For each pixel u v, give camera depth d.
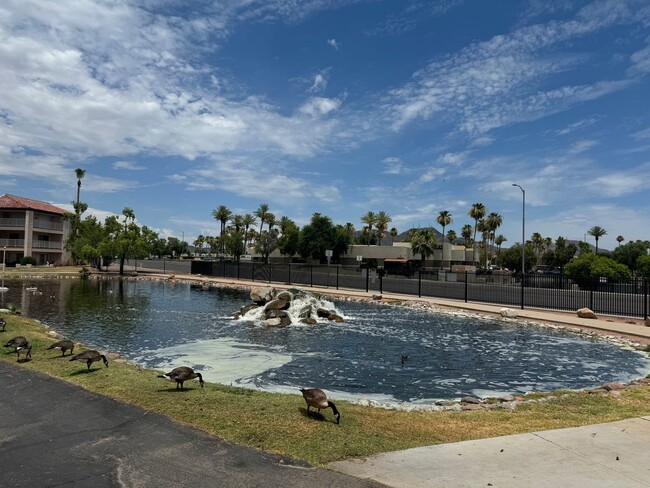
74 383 8.51
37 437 5.86
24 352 11.71
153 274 60.88
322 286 42.97
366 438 6.16
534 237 116.19
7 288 36.62
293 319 22.88
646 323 19.94
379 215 97.75
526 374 12.74
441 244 81.19
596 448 5.91
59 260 71.62
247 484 4.64
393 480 4.82
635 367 13.52
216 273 56.88
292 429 6.33
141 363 13.37
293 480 4.76
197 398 7.64
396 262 71.69
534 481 4.86
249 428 6.27
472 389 11.21
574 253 93.94
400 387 11.35
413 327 21.41
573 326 20.83
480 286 38.78
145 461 5.16
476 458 5.53
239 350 15.70
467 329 20.88
